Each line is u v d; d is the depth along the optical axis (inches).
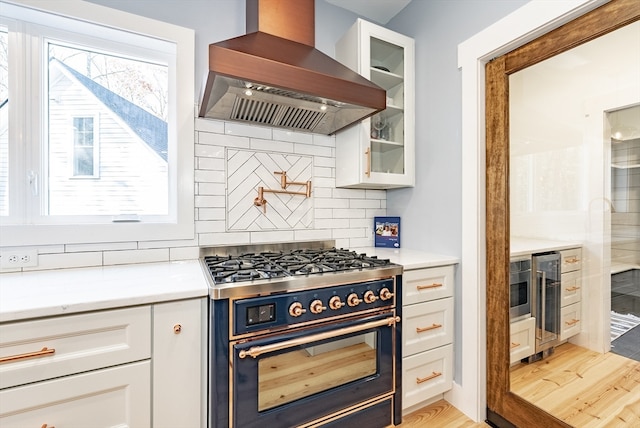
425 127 75.4
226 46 47.1
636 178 44.0
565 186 52.2
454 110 67.5
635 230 44.1
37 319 34.1
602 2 44.5
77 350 36.0
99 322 36.9
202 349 42.9
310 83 50.4
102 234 56.6
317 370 49.9
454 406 66.3
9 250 50.4
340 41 78.5
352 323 51.4
